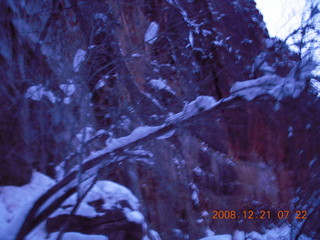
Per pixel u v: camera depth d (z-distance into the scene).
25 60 5.11
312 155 6.58
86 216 4.54
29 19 5.68
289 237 5.39
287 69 4.18
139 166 5.89
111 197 5.01
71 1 5.85
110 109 4.73
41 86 4.77
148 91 5.55
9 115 4.61
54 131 4.50
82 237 4.31
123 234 4.67
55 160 4.52
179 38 6.83
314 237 5.10
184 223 7.51
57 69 5.15
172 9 7.57
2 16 5.30
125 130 4.55
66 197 3.69
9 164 4.64
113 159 3.83
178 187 6.97
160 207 6.90
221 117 7.21
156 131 3.83
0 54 4.91
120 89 5.14
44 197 3.60
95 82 4.97
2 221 4.04
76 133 4.34
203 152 7.77
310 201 5.35
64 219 4.43
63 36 5.64
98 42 5.39
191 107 3.90
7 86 4.71
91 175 3.78
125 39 6.52
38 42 5.26
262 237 6.85
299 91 3.66
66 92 4.62
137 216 4.95
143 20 7.13
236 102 3.83
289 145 7.63
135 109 4.82
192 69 6.73
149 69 5.91
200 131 4.38
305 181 6.34
